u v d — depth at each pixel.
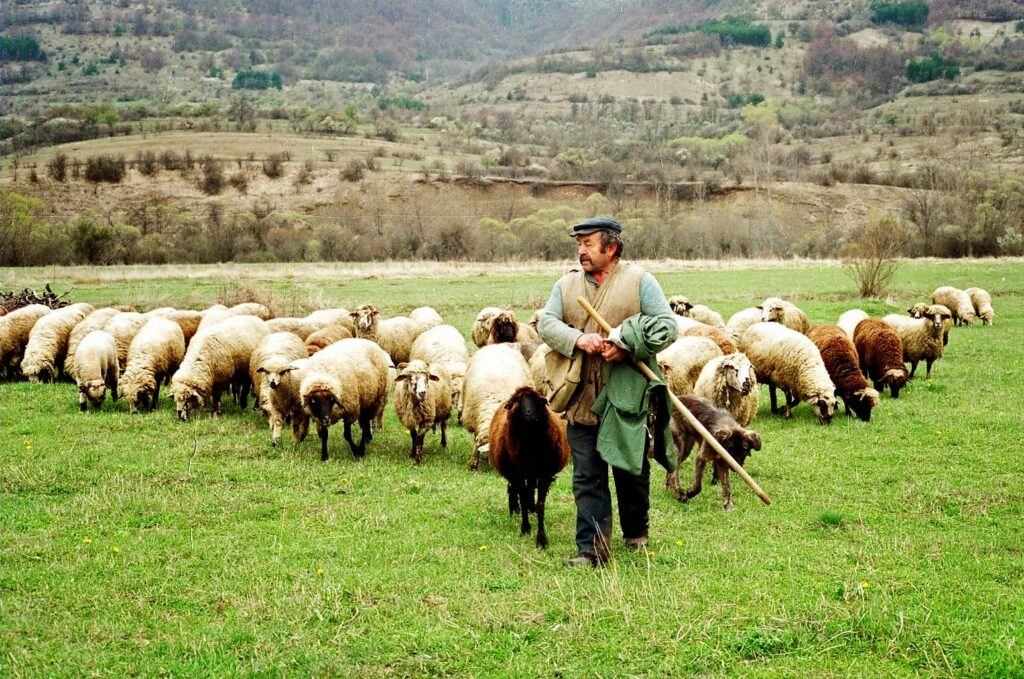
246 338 15.21
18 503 9.46
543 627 6.07
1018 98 180.50
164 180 92.56
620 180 101.00
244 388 15.91
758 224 70.00
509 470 8.20
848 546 7.89
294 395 12.49
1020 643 5.58
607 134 175.62
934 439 12.38
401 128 167.12
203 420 14.41
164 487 10.18
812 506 9.38
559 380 7.10
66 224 61.00
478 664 5.57
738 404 11.50
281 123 148.62
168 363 16.00
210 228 63.22
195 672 5.47
